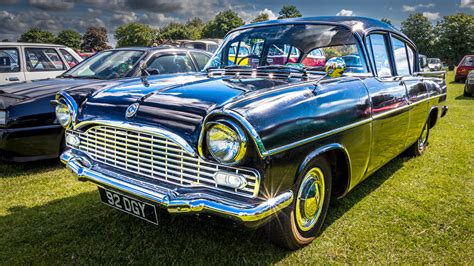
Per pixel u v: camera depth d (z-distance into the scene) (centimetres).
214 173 204
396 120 332
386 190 365
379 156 316
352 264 240
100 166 257
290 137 208
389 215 309
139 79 312
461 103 1020
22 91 436
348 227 287
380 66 330
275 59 326
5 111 408
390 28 364
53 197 354
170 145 218
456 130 645
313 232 260
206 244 263
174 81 288
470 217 306
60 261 245
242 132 191
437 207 325
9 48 659
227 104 202
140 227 288
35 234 280
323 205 263
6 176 415
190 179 214
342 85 264
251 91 230
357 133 267
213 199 199
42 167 446
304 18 343
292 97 221
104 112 252
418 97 386
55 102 292
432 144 545
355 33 309
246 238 269
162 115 223
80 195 359
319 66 299
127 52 545
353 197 346
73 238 274
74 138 277
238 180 197
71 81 484
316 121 226
